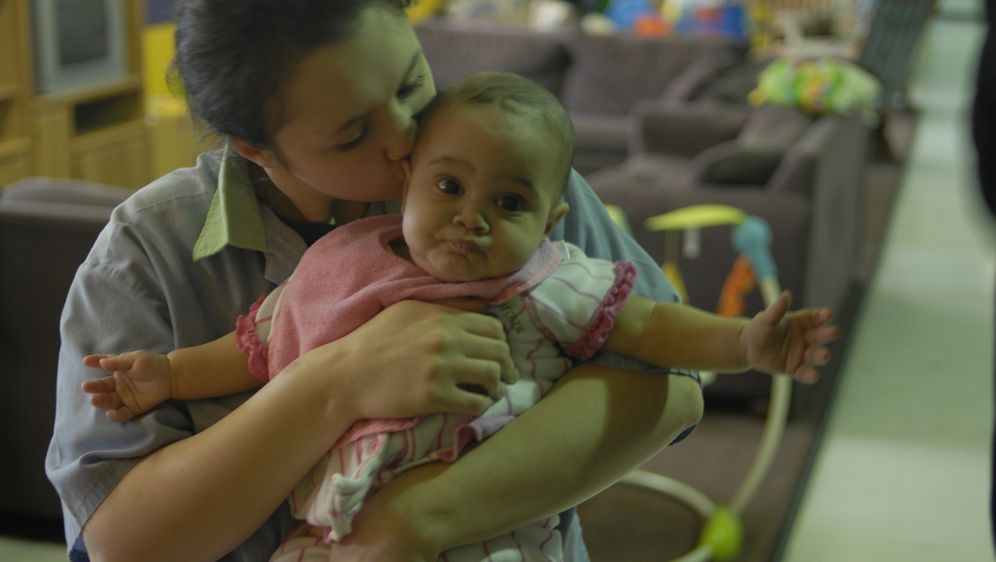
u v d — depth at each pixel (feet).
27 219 9.32
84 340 3.59
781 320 3.53
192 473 3.32
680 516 10.76
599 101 24.57
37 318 9.55
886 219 21.99
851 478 11.91
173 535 3.33
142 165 21.33
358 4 3.18
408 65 3.32
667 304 3.81
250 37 3.16
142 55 21.17
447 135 3.42
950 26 54.24
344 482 3.21
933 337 15.98
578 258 3.76
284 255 3.71
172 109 22.58
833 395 13.85
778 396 10.52
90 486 3.44
